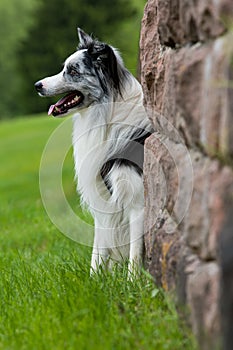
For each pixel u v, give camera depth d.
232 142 4.66
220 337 4.68
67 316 6.43
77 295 6.96
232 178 4.70
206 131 5.18
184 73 5.66
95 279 7.63
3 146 36.66
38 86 9.47
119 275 7.89
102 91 9.02
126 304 6.61
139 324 6.05
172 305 5.96
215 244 4.89
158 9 6.75
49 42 61.59
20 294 7.74
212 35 5.14
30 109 62.78
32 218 15.80
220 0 4.89
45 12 61.66
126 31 60.44
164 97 6.71
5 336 6.30
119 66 8.99
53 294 7.21
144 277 7.43
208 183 5.16
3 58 78.56
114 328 5.95
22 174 28.78
